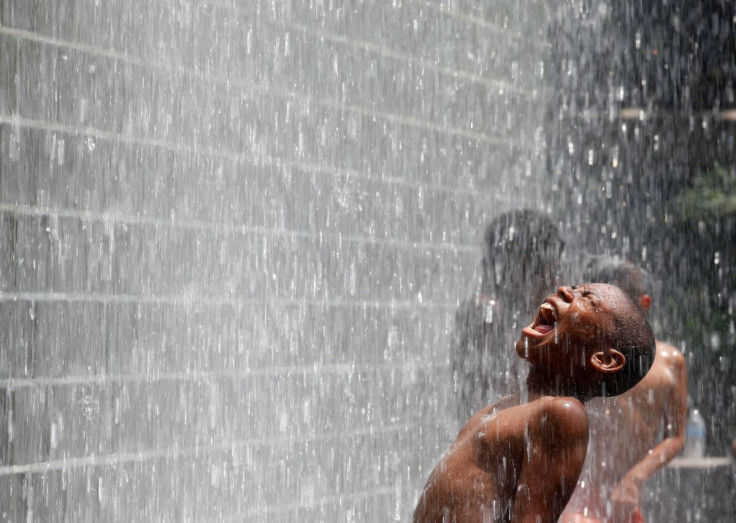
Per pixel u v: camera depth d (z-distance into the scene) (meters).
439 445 10.20
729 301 18.02
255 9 8.86
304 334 9.20
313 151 9.41
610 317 4.61
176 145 8.12
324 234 9.48
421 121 10.65
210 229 8.38
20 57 6.87
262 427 8.72
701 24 17.58
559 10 13.33
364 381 9.77
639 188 17.05
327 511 9.20
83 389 7.22
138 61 7.80
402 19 10.45
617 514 6.70
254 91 8.84
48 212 7.04
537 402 4.47
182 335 8.06
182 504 7.95
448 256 10.91
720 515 11.13
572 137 14.11
